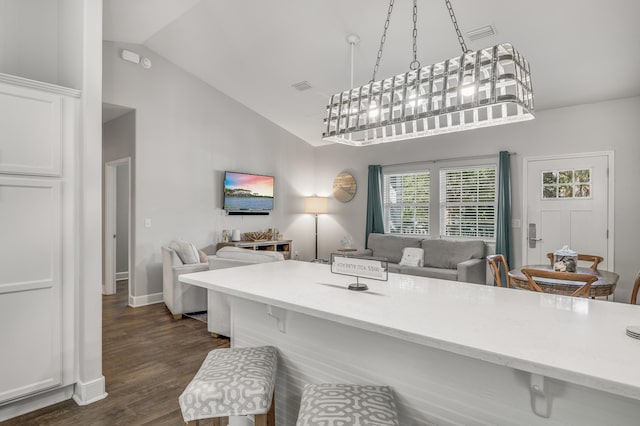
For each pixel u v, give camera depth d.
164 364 2.93
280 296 1.65
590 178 4.40
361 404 1.28
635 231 4.14
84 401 2.34
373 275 1.78
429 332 1.18
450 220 5.61
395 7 3.41
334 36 4.05
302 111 6.07
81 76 2.44
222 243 5.55
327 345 1.74
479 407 1.30
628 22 3.10
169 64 5.07
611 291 2.76
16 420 2.15
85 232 2.41
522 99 1.67
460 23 3.46
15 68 2.56
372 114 2.05
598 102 4.36
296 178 7.05
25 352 2.19
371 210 6.36
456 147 5.49
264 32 4.20
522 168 4.90
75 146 2.41
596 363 0.95
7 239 2.13
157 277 4.94
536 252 4.78
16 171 2.16
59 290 2.33
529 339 1.12
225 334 3.46
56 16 2.75
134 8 3.71
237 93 5.77
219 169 5.73
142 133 4.76
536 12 3.17
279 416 1.96
